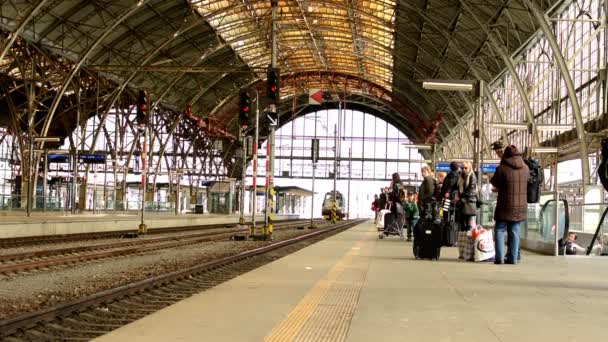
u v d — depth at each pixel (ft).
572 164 138.72
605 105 106.63
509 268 45.03
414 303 28.40
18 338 25.40
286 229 163.22
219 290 33.22
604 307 27.25
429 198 59.41
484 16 143.54
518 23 140.05
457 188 55.83
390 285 35.12
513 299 29.60
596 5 113.09
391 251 64.28
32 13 128.67
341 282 36.63
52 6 145.18
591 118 112.37
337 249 67.21
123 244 87.51
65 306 30.48
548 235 58.39
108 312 32.30
